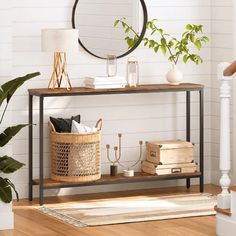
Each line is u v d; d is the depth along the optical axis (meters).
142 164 7.71
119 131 7.72
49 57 7.43
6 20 6.42
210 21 7.96
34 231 6.36
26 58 7.37
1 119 6.40
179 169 7.59
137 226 6.48
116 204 7.17
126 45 7.71
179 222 6.58
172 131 7.91
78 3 7.50
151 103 7.82
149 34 7.77
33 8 7.36
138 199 7.36
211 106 8.02
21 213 6.90
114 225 6.51
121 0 7.66
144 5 7.72
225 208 6.16
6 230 6.40
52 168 7.33
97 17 7.58
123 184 7.75
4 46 6.44
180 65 7.91
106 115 7.67
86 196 7.52
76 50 7.14
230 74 6.14
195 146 8.00
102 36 7.61
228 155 6.18
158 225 6.50
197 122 8.00
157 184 7.86
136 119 7.77
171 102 7.88
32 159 7.41
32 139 7.38
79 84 7.56
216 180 8.02
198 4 7.92
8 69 6.46
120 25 7.67
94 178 7.29
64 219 6.68
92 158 7.27
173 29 7.86
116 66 7.50
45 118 7.48
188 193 7.60
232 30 7.75
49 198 7.45
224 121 6.19
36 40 7.39
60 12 7.46
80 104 7.58
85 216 6.77
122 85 7.36
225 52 7.84
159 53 7.80
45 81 7.43
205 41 7.82
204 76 7.99
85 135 7.20
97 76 7.61
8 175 6.46
